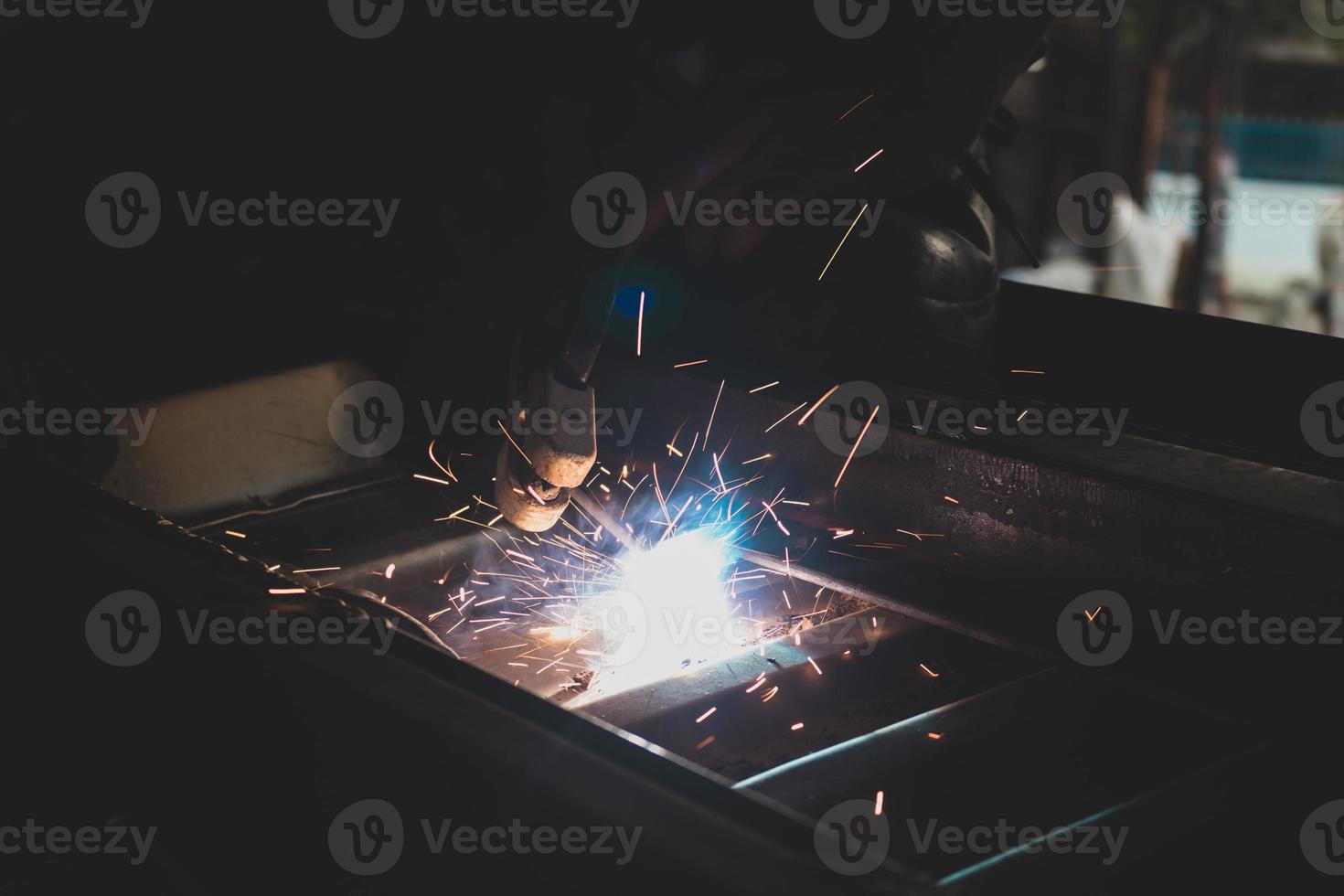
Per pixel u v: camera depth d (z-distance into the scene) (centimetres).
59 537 176
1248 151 1427
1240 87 1332
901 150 224
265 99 294
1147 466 186
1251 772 146
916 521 208
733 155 212
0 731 181
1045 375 250
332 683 138
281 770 149
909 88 216
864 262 231
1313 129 1405
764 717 183
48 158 296
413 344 265
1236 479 180
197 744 160
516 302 217
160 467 246
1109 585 186
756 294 236
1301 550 164
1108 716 175
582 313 186
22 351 244
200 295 274
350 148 286
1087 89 1041
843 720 184
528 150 222
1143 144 1066
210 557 168
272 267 282
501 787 124
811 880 103
